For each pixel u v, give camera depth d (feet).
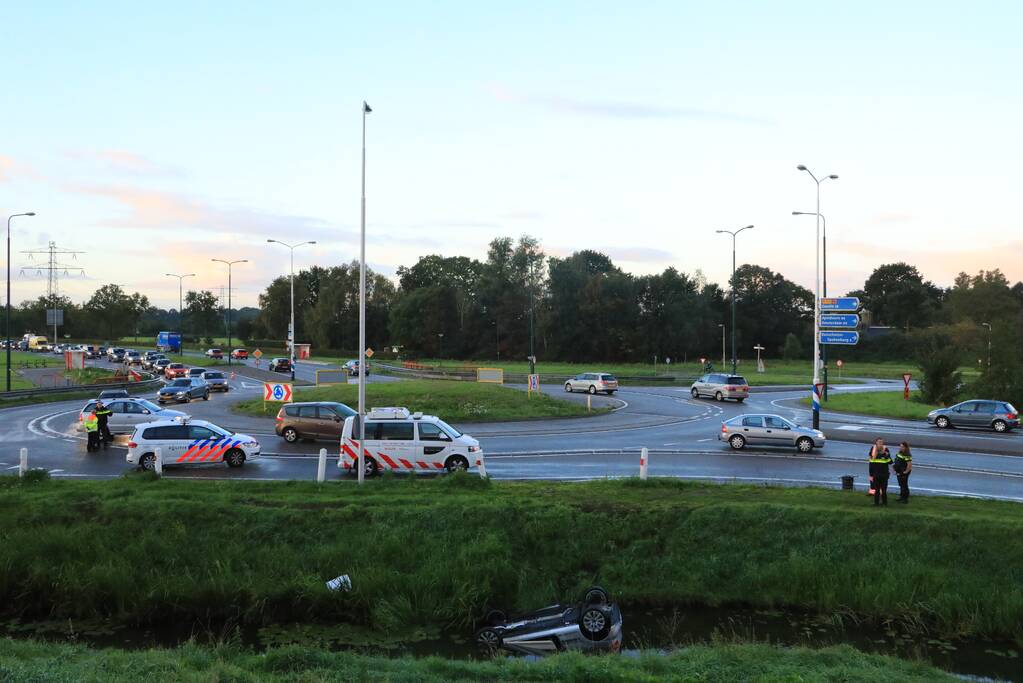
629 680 36.47
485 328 444.96
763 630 51.85
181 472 83.97
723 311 451.12
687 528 61.46
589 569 58.80
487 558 57.00
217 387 206.18
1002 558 56.03
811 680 37.35
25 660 37.52
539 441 110.93
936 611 52.70
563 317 402.31
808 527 60.80
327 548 57.93
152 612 53.36
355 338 488.02
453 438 79.97
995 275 414.21
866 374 314.96
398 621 51.49
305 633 50.70
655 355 379.55
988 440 113.60
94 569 55.36
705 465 89.76
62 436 115.44
